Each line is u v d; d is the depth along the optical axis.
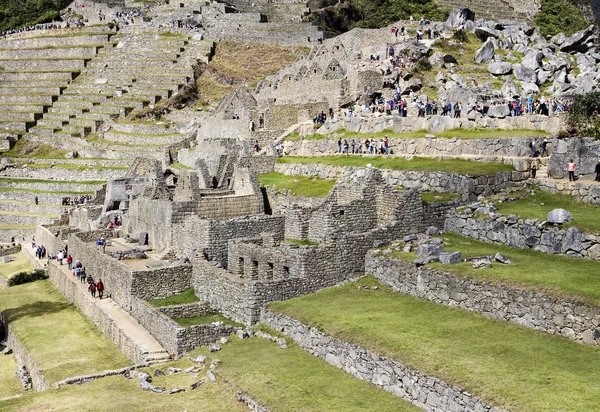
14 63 139.00
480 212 40.81
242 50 128.50
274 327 35.84
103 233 63.84
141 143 100.94
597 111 50.38
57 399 31.89
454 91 67.56
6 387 42.31
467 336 28.94
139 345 38.88
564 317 28.09
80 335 46.44
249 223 47.53
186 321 40.25
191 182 56.47
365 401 27.16
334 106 72.75
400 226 41.72
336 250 39.69
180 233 51.12
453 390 24.77
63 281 59.12
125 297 46.44
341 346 30.52
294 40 129.25
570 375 24.47
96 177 94.00
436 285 33.97
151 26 141.88
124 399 30.95
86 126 109.88
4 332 54.00
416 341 28.75
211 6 146.88
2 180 97.25
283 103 78.38
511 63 77.44
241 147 69.06
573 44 82.25
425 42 85.44
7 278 66.88
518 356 26.44
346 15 135.75
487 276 31.91
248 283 38.09
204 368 33.34
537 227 36.66
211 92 116.19
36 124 115.19
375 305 34.53
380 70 75.69
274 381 29.80
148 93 116.62
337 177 55.03
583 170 43.12
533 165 46.53
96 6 168.62
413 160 52.38
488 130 53.97
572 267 32.59
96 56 137.12
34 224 87.50
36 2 180.38
